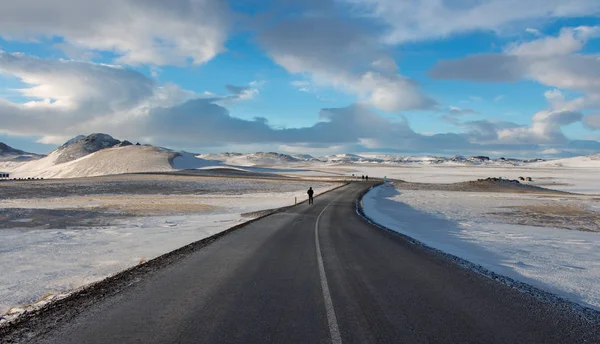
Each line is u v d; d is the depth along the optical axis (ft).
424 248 37.14
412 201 128.47
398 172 502.79
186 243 40.19
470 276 25.08
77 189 177.47
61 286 22.24
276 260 30.17
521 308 18.19
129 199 134.00
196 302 18.69
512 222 75.41
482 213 92.38
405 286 22.24
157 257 31.22
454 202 125.80
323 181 280.10
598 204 121.90
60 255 32.53
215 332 14.74
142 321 15.93
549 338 14.52
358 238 43.86
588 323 16.24
